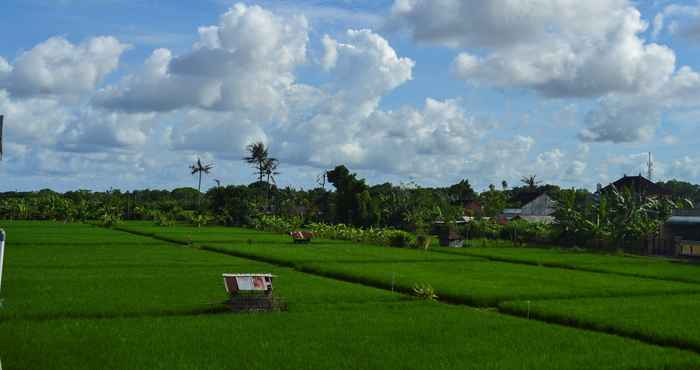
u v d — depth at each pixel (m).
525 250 84.50
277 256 62.56
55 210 159.62
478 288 40.69
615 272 56.41
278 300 32.06
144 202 199.25
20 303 30.62
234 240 88.62
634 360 22.19
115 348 22.27
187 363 20.59
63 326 25.67
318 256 64.44
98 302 31.58
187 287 38.34
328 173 148.88
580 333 26.77
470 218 116.81
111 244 75.31
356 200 135.25
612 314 31.33
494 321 28.98
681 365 21.78
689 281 50.00
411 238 91.44
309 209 154.62
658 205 92.81
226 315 29.39
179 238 89.38
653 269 59.47
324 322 27.98
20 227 114.69
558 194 105.81
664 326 28.27
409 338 25.08
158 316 29.06
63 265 50.31
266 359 21.34
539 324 28.48
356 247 82.19
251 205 150.88
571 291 40.47
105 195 196.88
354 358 21.73
